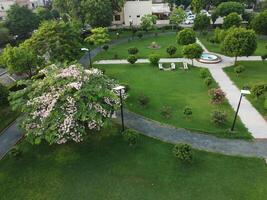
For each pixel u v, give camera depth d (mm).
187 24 52594
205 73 28219
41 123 16328
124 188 15000
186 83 27594
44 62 28703
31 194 14961
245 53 29359
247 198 14008
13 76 31734
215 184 14906
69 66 18828
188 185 14938
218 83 27219
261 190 14422
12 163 17297
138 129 20109
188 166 16219
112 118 21500
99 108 16516
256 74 29062
